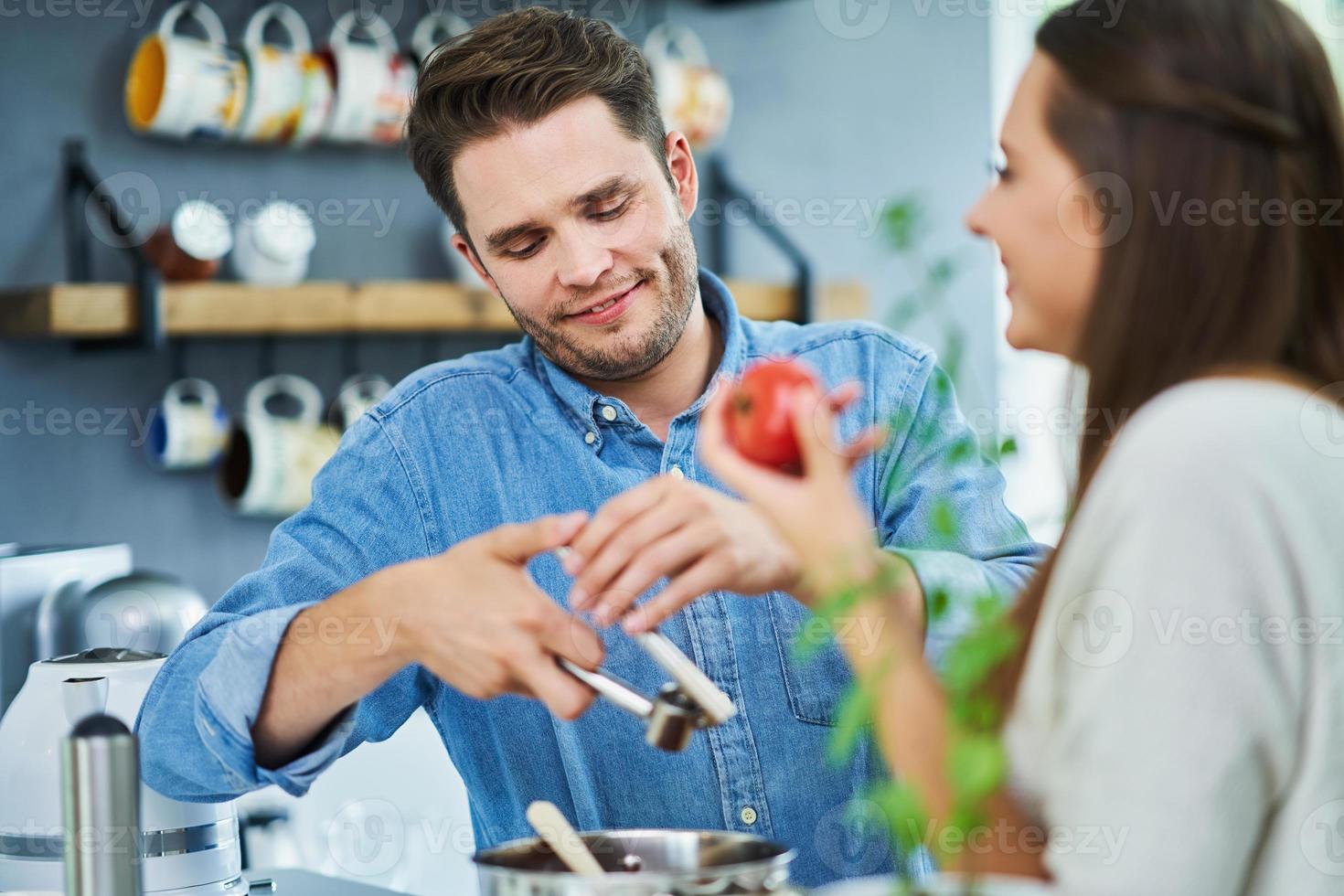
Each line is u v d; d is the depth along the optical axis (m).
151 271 2.25
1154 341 0.85
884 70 3.23
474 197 1.28
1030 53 0.91
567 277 1.27
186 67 2.24
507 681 1.05
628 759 1.35
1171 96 0.82
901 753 0.82
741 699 1.35
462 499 1.43
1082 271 0.87
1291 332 0.84
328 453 2.41
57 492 2.40
